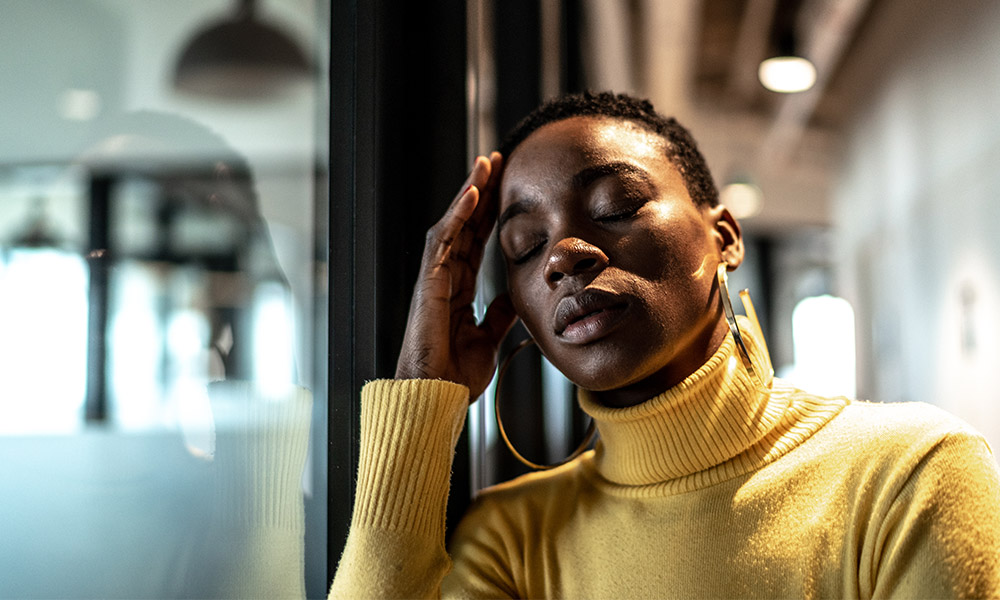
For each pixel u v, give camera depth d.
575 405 1.87
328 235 0.99
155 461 0.88
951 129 4.23
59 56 0.88
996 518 0.76
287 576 0.96
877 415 0.88
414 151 1.08
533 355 1.70
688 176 0.95
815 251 7.82
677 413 0.87
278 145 0.96
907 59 4.48
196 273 0.91
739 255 0.97
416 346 0.92
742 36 4.78
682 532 0.86
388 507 0.86
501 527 0.98
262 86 0.95
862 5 4.23
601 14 2.77
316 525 0.98
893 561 0.76
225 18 0.93
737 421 0.87
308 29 0.99
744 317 0.98
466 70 1.13
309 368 0.98
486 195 1.00
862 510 0.81
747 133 6.80
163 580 0.88
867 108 5.57
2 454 0.86
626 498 0.93
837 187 7.38
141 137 0.89
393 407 0.88
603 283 0.83
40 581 0.85
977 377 4.14
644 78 4.82
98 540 0.86
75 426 0.86
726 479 0.87
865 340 6.79
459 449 1.12
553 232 0.87
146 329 0.88
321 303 0.99
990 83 3.56
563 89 2.00
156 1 0.90
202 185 0.91
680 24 4.21
